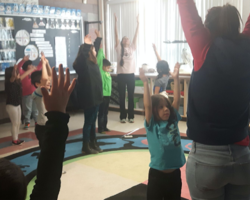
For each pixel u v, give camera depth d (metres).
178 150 1.78
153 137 1.77
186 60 5.17
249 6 4.64
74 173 2.99
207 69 1.14
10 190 0.62
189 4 1.15
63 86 0.86
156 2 5.74
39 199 0.80
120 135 4.41
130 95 5.19
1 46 5.04
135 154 3.55
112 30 6.61
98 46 3.57
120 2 6.30
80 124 5.18
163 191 1.79
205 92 1.16
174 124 1.80
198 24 1.14
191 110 1.24
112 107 6.39
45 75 2.71
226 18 1.15
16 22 5.21
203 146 1.23
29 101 4.89
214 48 1.12
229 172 1.18
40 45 5.58
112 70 6.32
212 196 1.25
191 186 1.28
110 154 3.56
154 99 1.79
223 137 1.17
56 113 0.84
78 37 6.19
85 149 3.56
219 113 1.17
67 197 2.47
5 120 5.36
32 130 4.83
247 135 1.25
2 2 5.00
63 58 5.96
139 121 5.36
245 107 1.20
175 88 1.88
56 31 5.79
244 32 1.28
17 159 3.43
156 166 1.76
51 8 5.65
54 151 0.82
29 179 2.88
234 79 1.12
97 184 2.72
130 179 2.83
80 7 6.24
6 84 3.91
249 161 1.21
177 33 5.54
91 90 3.32
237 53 1.10
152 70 5.80
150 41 5.98
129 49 5.11
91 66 3.35
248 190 1.25
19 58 5.30
